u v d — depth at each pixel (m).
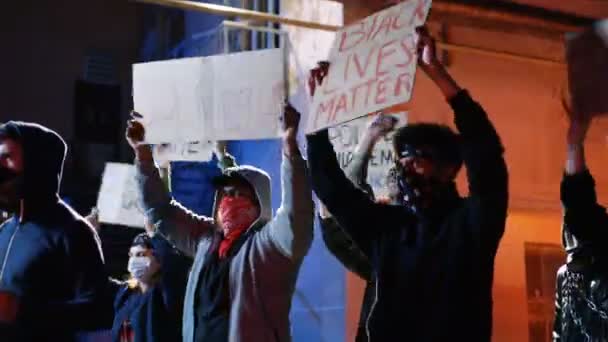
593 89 5.20
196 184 9.47
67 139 10.84
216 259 4.00
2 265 3.72
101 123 11.05
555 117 7.29
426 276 3.13
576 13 7.22
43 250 3.68
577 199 4.33
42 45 10.83
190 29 9.93
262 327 3.76
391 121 4.55
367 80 3.39
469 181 3.10
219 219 4.15
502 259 7.08
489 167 3.05
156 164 4.61
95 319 3.66
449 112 6.74
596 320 4.29
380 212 3.41
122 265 9.95
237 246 3.94
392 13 3.42
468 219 3.09
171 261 5.37
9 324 3.56
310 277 6.68
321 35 6.87
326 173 3.53
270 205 4.13
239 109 4.36
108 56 11.16
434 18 6.89
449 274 3.08
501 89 7.11
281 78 4.29
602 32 5.21
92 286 3.70
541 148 7.24
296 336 6.75
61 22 10.96
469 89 6.96
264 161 7.62
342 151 5.44
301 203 3.69
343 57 3.56
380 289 3.24
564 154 7.32
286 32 7.06
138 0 5.36
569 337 4.46
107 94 11.10
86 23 11.10
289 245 3.71
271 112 4.29
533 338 7.22
